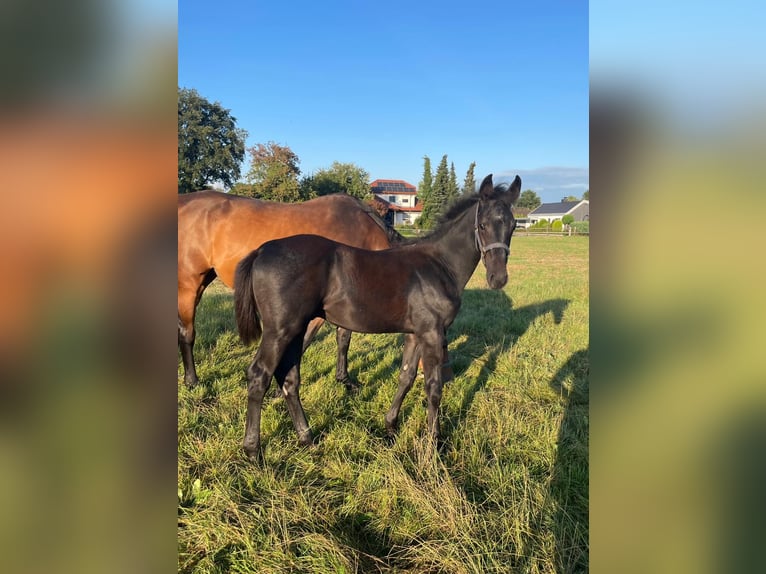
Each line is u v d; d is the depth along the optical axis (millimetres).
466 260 3586
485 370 4719
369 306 3311
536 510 2518
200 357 4938
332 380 4398
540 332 6199
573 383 4352
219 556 2236
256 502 2588
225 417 3516
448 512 2469
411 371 3529
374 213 4840
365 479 2803
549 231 44688
